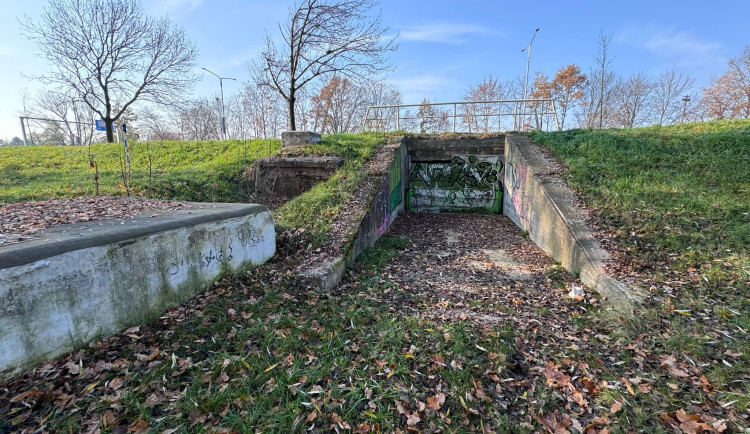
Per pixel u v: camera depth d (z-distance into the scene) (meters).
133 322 3.56
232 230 4.93
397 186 11.66
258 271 5.29
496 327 4.15
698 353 3.42
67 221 4.15
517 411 2.81
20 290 2.66
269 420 2.54
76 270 3.03
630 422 2.67
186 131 31.50
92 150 14.21
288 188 10.55
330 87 25.69
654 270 5.32
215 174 10.50
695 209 6.74
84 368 2.91
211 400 2.66
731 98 29.19
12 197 7.55
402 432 2.54
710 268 5.20
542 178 8.74
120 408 2.56
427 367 3.28
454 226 10.77
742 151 8.81
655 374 3.20
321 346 3.54
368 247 7.63
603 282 5.14
